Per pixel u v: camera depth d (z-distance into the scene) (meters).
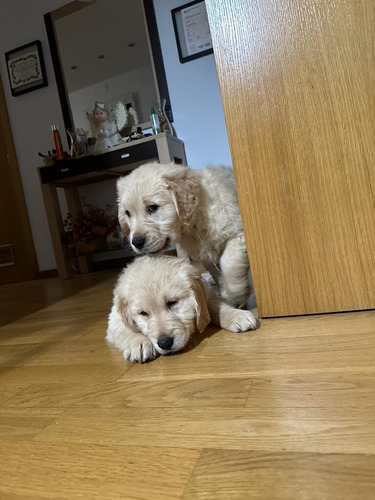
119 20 3.49
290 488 0.48
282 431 0.60
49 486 0.57
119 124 3.35
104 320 1.60
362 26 0.97
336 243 1.08
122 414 0.76
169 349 1.01
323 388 0.72
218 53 1.10
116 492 0.53
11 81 3.97
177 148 3.17
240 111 1.10
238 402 0.72
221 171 1.49
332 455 0.53
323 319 1.09
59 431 0.73
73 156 3.39
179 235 1.44
